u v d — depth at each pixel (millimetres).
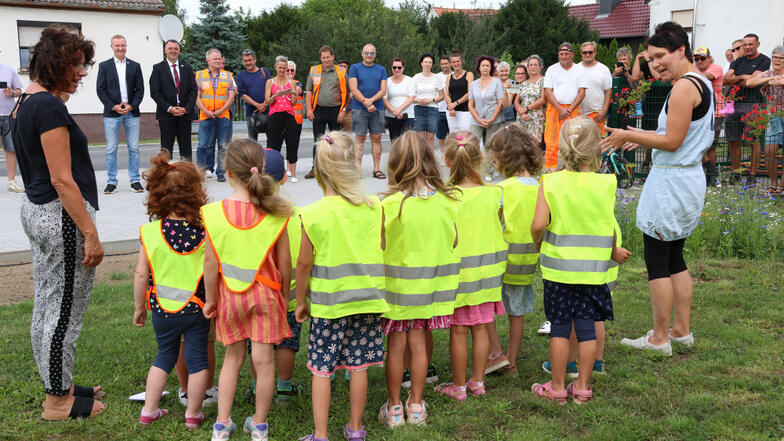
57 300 3641
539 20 39562
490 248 3904
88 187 3670
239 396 4023
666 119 4207
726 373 4145
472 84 11477
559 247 3787
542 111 11430
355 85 11617
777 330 4848
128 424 3668
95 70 25234
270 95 11484
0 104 10719
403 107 11930
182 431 3594
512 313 4273
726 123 9820
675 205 4223
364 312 3375
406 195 3555
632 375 4148
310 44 34375
